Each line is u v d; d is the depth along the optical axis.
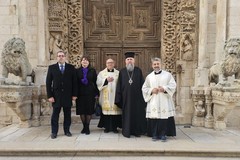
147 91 7.26
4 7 9.30
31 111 9.01
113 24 10.20
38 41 9.26
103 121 8.12
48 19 9.43
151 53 10.16
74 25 9.79
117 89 7.68
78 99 7.70
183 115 9.41
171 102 7.25
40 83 9.19
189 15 9.36
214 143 6.83
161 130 7.07
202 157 6.15
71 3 9.72
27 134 7.75
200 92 8.85
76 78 7.58
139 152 6.22
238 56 7.77
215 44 9.20
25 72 8.27
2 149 6.25
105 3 10.15
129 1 10.18
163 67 9.77
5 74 8.20
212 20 9.24
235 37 8.08
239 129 8.56
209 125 8.70
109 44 10.20
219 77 8.19
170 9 9.68
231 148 6.36
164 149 6.25
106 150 6.21
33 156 6.19
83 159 6.00
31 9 9.36
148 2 10.16
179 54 9.61
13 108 8.10
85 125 7.80
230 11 8.95
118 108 7.88
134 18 10.21
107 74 7.96
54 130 7.35
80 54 9.85
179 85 9.64
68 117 7.59
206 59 9.20
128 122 7.39
